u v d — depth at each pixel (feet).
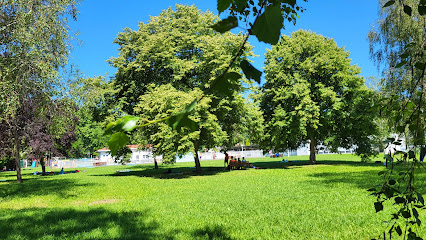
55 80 39.70
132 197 39.01
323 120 86.43
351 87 86.17
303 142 108.06
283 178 56.24
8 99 34.45
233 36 63.77
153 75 82.58
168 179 66.74
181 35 82.23
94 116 81.00
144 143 80.64
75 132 97.35
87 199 38.65
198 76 78.59
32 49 36.47
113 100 81.76
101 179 70.49
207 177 68.18
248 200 32.07
